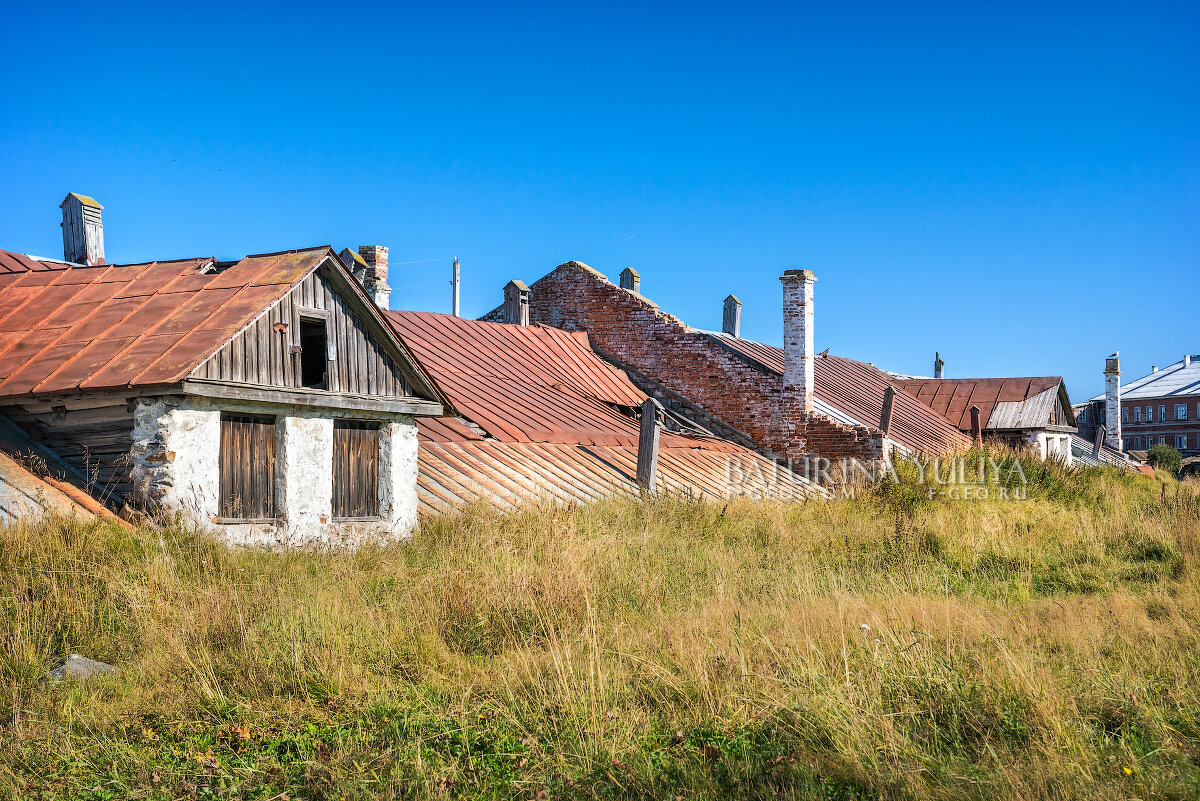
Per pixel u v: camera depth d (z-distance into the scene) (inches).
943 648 277.7
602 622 333.4
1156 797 187.3
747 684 253.4
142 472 419.2
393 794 201.9
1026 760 204.2
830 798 194.7
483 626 324.2
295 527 475.8
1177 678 259.0
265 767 220.7
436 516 558.6
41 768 219.0
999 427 1332.4
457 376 886.4
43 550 347.9
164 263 542.6
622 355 1138.7
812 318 1031.6
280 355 472.7
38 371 444.8
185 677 276.8
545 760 218.7
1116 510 703.7
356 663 285.7
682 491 739.4
